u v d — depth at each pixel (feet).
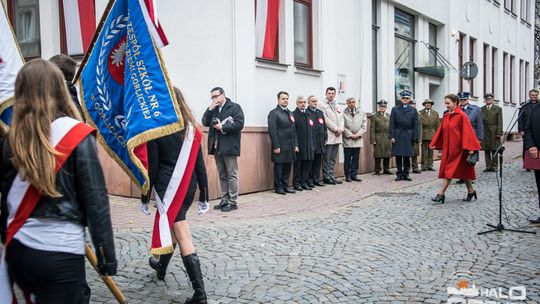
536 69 118.01
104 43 13.66
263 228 23.86
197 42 33.12
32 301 8.34
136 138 12.71
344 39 46.21
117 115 13.97
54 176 7.98
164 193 14.23
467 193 32.89
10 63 13.73
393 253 19.72
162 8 32.68
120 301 12.64
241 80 34.50
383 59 52.70
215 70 33.60
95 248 8.45
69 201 8.23
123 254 19.43
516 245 20.83
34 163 7.87
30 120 8.05
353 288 15.84
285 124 34.14
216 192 32.53
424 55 61.72
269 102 37.29
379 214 27.43
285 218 26.35
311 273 17.30
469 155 29.96
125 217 26.37
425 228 24.06
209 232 23.00
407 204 30.58
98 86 13.80
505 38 93.40
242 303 14.70
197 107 33.14
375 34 52.37
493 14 86.63
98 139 13.93
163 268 16.38
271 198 32.83
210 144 28.86
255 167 35.29
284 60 39.04
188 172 14.47
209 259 18.94
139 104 12.89
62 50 37.58
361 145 41.47
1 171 8.38
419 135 42.14
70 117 8.53
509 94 96.73
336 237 22.21
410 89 59.62
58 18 37.42
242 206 29.94
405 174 41.88
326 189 36.91
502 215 26.96
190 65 33.01
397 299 14.89
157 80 12.93
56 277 8.06
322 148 37.58
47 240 8.03
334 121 39.37
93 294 15.26
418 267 17.95
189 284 16.22
